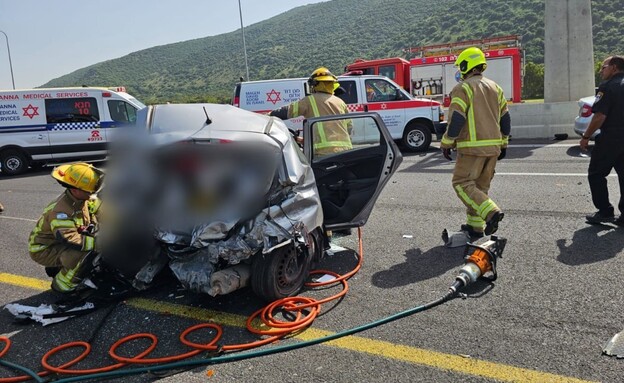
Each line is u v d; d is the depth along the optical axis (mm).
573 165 9023
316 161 5195
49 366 3199
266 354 3283
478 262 4055
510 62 18734
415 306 3846
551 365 2971
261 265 3881
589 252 4711
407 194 7754
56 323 3896
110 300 4219
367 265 4773
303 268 4246
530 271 4359
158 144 3727
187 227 3738
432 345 3275
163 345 3479
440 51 21031
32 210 8633
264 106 12602
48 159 13930
